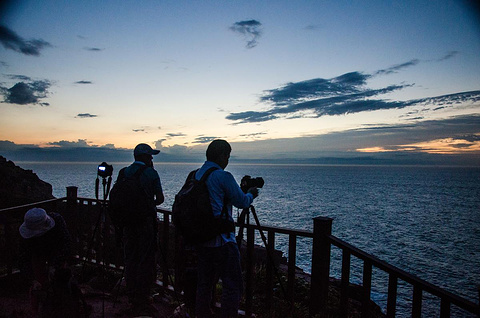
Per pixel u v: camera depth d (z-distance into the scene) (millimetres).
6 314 4000
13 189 16688
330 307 5039
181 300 4348
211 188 2955
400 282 33688
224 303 3092
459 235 63812
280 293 5336
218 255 3033
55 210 5961
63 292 3232
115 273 5223
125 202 3801
